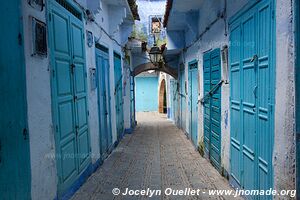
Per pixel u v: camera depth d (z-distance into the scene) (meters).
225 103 4.78
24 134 2.63
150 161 6.38
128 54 11.35
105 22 6.80
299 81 2.37
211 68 5.75
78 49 4.42
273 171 2.83
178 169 5.66
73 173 4.04
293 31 2.37
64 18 3.78
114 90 7.92
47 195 3.11
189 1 6.45
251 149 3.52
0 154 2.23
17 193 2.48
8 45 2.39
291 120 2.44
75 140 4.16
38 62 2.96
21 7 2.63
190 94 8.84
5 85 2.33
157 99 23.62
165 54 11.98
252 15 3.37
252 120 3.47
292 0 2.37
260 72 3.16
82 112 4.58
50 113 3.24
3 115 2.29
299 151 2.39
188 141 9.15
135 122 14.05
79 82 4.44
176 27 9.50
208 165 5.93
